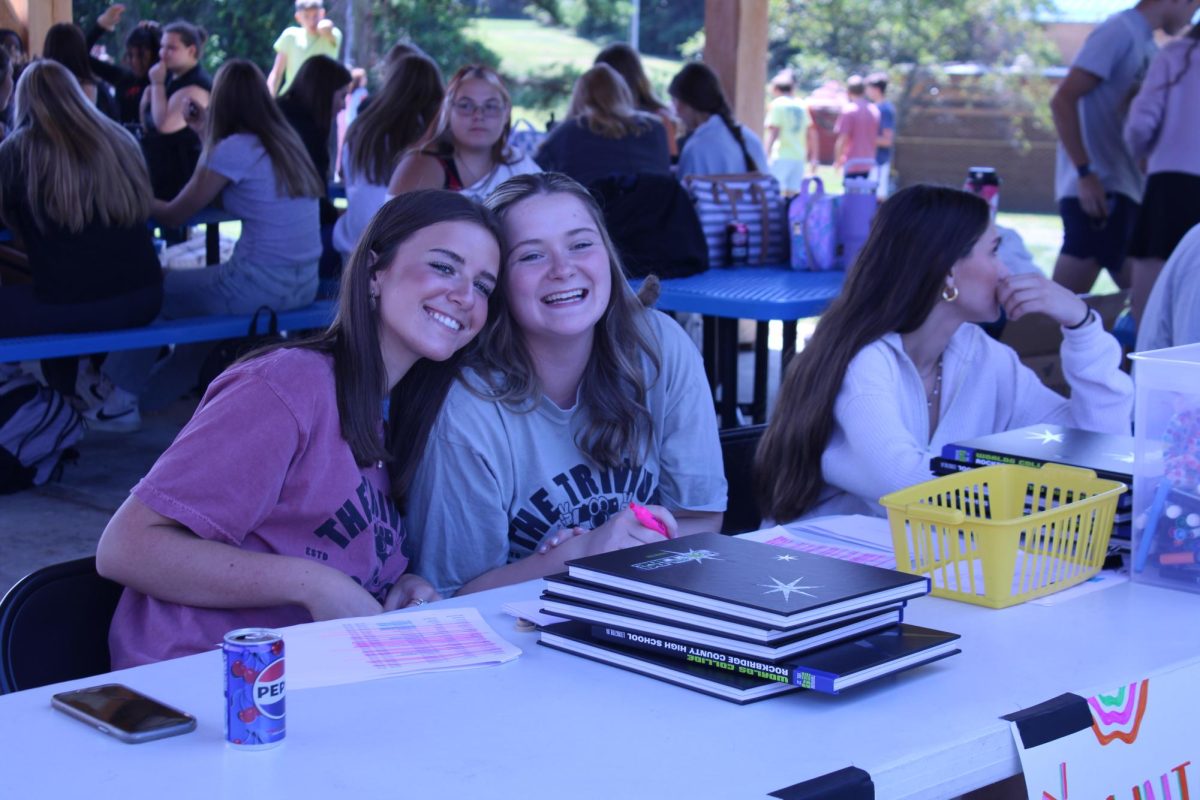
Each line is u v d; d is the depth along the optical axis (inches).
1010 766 50.9
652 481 91.7
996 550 65.5
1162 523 70.4
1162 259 198.5
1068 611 66.0
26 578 68.4
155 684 54.5
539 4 420.5
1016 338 180.4
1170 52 196.7
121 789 44.1
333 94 253.9
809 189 194.2
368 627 62.1
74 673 69.5
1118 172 233.8
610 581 58.4
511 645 59.6
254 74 197.0
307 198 203.6
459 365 83.8
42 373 231.6
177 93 286.7
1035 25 500.7
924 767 47.7
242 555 69.8
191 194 198.1
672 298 165.9
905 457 90.0
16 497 184.9
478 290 78.1
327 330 76.8
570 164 219.6
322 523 73.7
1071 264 243.1
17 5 309.9
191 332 188.5
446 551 84.3
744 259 198.5
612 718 50.8
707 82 239.5
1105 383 99.5
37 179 169.9
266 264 200.5
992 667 57.2
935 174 466.0
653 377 89.7
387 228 76.5
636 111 226.8
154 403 233.6
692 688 53.7
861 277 96.3
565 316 82.1
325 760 46.6
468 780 45.0
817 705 52.2
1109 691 54.6
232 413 70.3
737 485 103.9
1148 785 56.0
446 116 190.5
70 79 170.6
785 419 97.0
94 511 179.6
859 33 538.6
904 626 58.7
